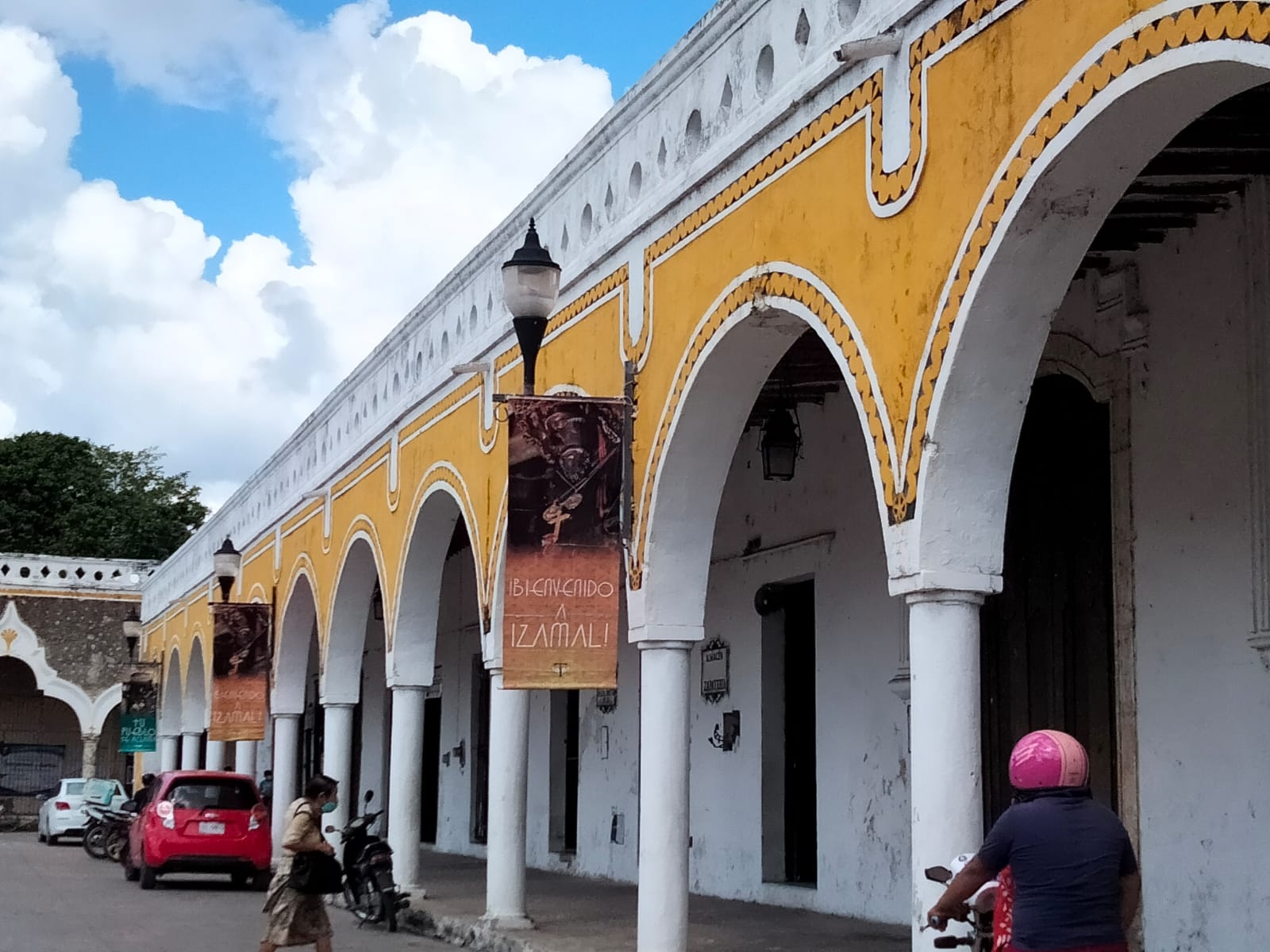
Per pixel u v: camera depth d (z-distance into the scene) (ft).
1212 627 26.68
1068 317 30.63
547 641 30.89
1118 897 15.42
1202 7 16.94
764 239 28.12
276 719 67.77
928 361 22.44
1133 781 28.32
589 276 37.22
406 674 49.60
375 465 55.26
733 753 47.11
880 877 39.17
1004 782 33.06
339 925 47.34
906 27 23.66
